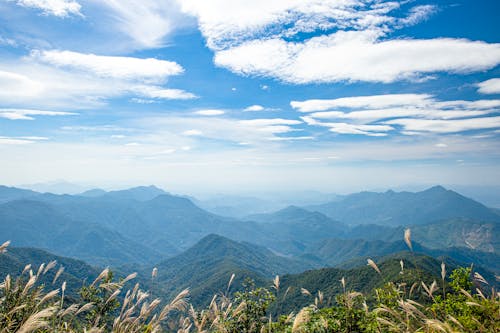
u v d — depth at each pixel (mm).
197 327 6004
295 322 5387
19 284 5617
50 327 5496
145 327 5578
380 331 6000
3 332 4828
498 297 6145
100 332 5539
